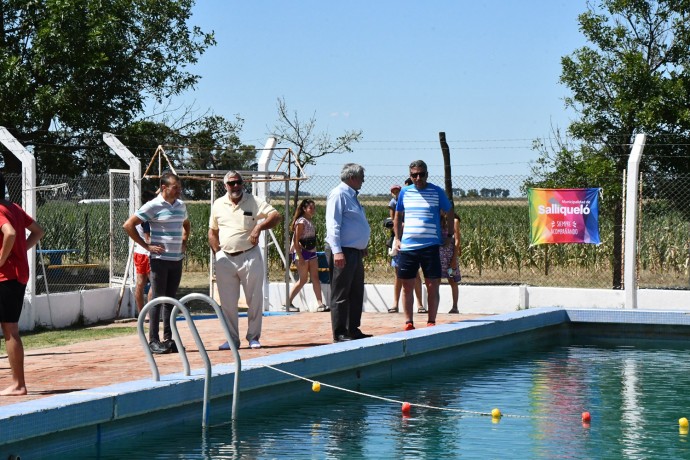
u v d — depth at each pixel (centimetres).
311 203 1487
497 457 665
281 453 670
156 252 985
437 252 1152
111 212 1583
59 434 661
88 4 2112
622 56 1875
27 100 2089
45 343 1182
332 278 1058
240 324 1295
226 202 1019
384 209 2127
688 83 1880
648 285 1781
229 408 814
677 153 1877
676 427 764
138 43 2378
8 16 2214
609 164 1847
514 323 1237
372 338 1032
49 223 2100
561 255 2033
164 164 2330
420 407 838
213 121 2405
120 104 2308
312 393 902
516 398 884
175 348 995
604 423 776
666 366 1082
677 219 1811
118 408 697
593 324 1361
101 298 1480
